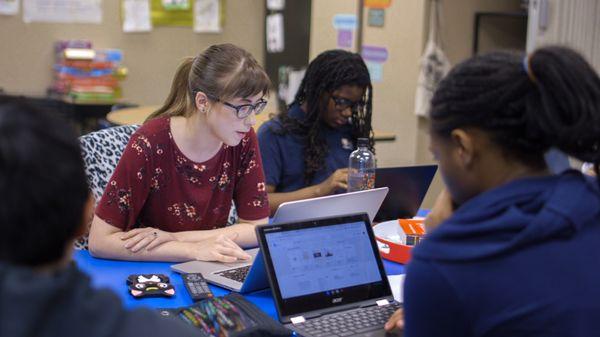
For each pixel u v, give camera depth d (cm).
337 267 163
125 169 201
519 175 95
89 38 549
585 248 89
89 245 200
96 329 69
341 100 258
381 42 500
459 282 88
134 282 176
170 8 569
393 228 223
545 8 352
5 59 530
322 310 157
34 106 76
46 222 70
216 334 142
